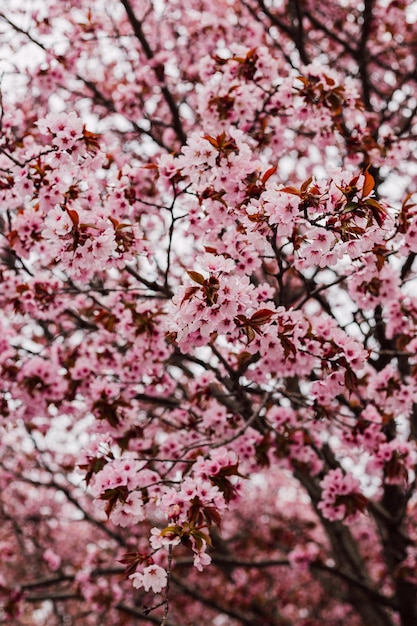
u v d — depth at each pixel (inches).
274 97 175.5
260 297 133.1
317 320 147.4
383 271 160.2
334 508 160.2
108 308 182.7
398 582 239.3
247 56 165.2
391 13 261.0
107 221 130.0
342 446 169.5
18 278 181.8
